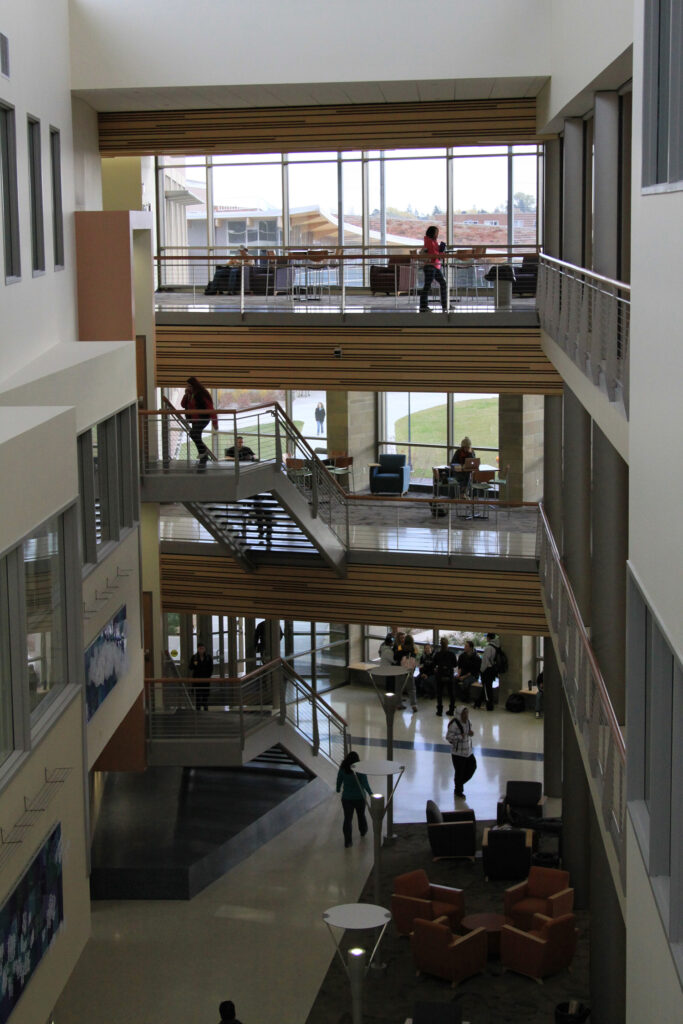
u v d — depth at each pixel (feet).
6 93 37.78
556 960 44.21
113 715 41.52
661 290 20.51
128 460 44.04
